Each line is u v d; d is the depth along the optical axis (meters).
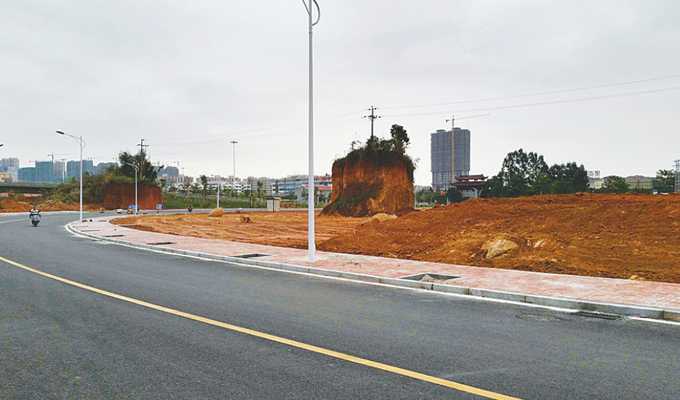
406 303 8.65
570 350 5.82
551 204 19.52
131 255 16.67
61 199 90.81
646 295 8.71
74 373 4.94
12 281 10.95
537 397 4.32
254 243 21.11
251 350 5.73
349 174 61.16
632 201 17.64
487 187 94.88
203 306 8.30
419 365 5.21
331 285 10.59
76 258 15.74
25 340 6.14
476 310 8.09
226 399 4.25
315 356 5.50
